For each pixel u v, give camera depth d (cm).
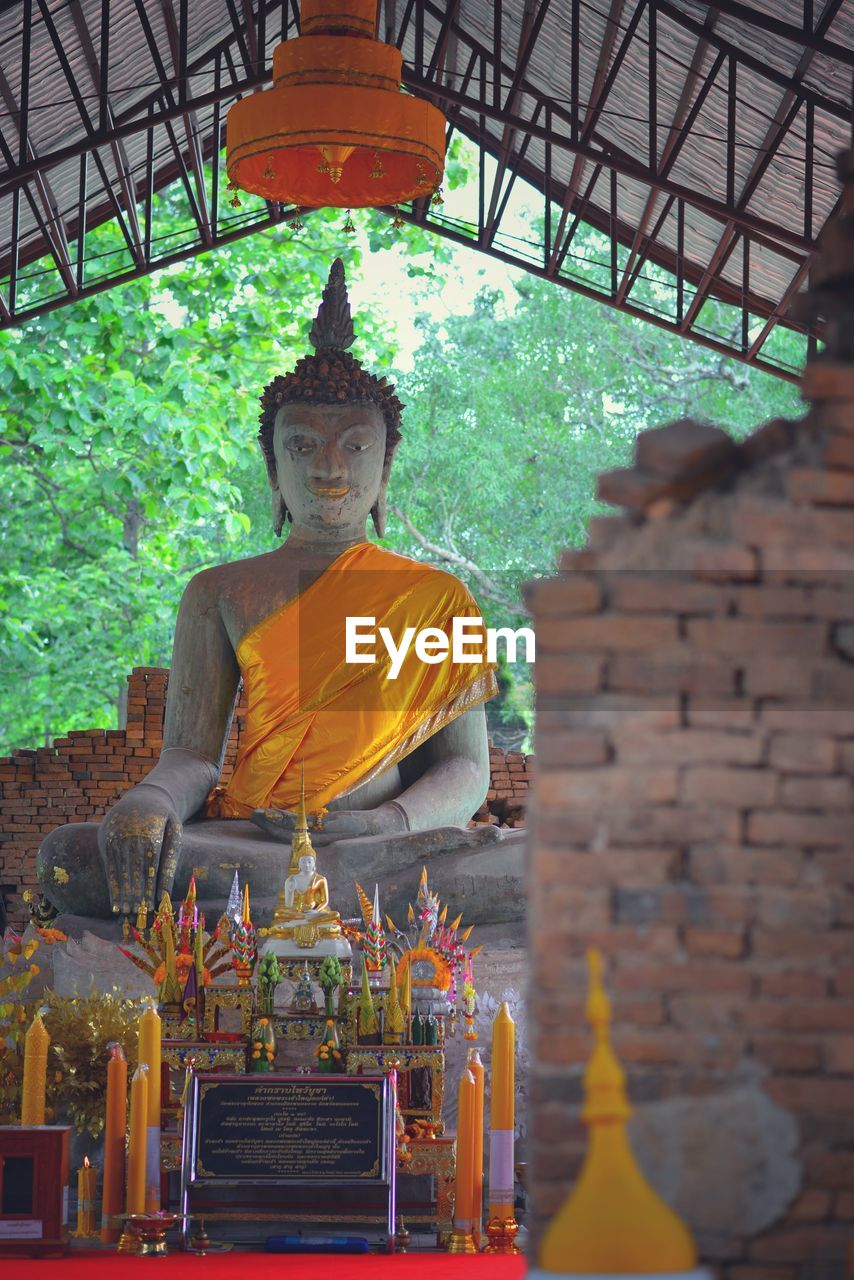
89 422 1809
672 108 1357
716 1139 336
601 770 344
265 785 1011
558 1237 320
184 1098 604
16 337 1859
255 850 936
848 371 350
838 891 341
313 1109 595
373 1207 595
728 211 1270
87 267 1872
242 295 2030
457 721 1050
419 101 990
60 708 1897
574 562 350
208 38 1448
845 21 1116
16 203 1347
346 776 1009
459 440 2202
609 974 339
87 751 1302
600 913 341
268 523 2172
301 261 2003
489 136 1656
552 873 341
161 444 1831
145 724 1309
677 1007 338
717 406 2267
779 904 340
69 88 1355
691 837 342
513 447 2236
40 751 1307
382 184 1095
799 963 339
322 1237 599
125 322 1853
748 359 1534
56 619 1877
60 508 1964
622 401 2309
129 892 896
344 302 1116
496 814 1319
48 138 1416
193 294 1948
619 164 1271
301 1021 630
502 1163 614
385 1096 598
